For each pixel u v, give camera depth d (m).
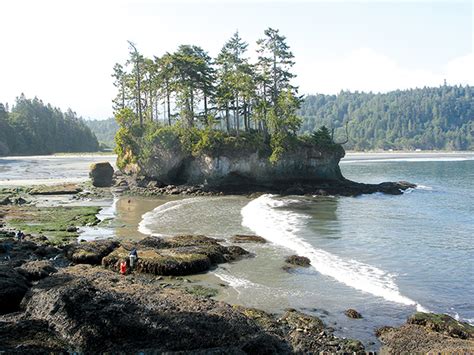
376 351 19.47
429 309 24.06
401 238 39.44
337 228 43.59
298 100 81.19
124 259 30.91
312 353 18.92
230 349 18.28
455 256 33.88
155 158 77.00
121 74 99.19
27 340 18.70
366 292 26.36
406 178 97.75
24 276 26.39
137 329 19.39
